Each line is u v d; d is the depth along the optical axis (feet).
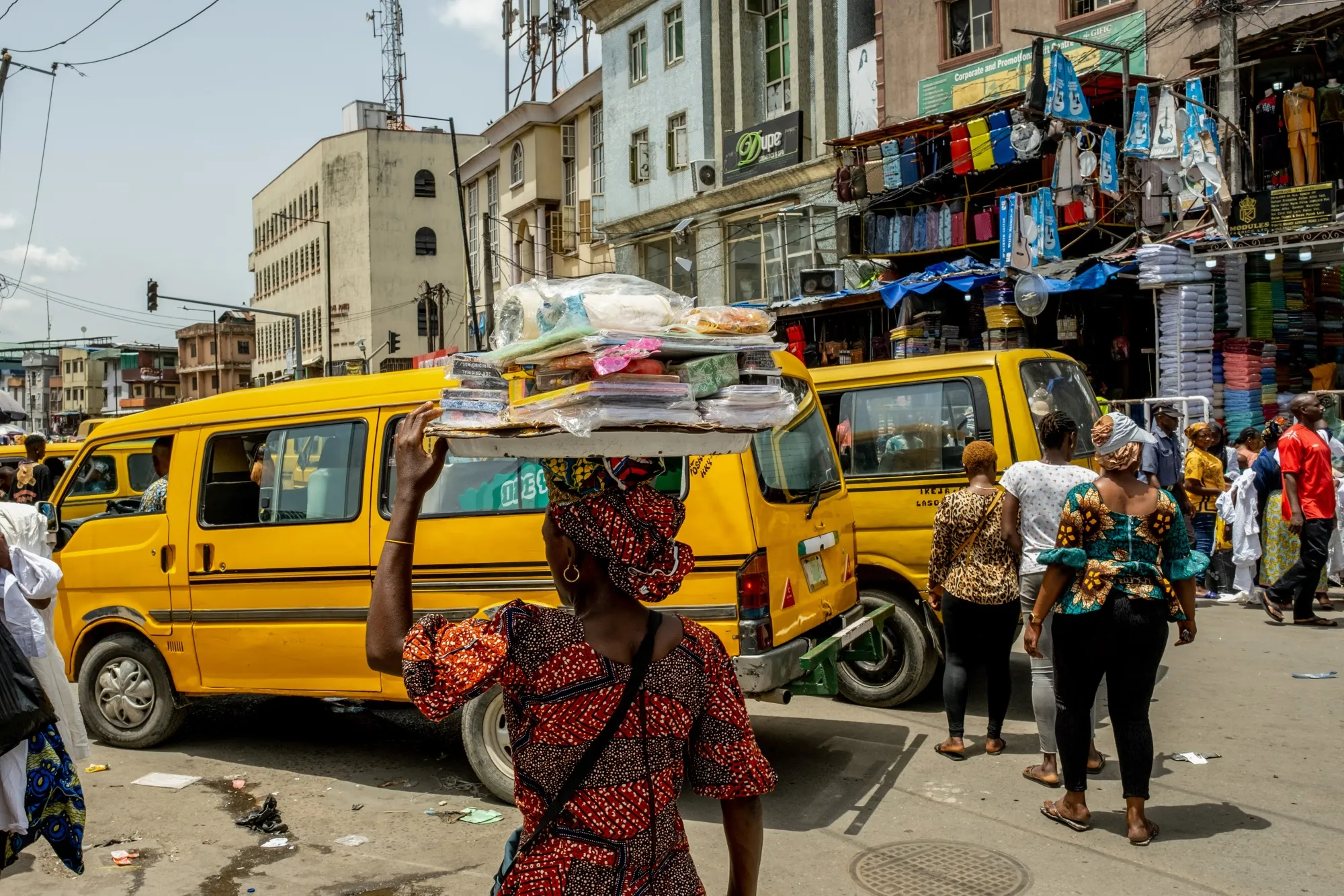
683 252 81.20
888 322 56.75
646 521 6.45
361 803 17.60
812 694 17.40
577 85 100.27
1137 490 14.71
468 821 16.60
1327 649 26.08
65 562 21.67
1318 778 17.10
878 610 20.58
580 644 6.29
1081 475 17.34
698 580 16.58
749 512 16.43
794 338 61.41
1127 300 47.21
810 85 70.95
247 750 21.01
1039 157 49.62
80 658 21.79
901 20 61.57
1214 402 42.50
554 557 6.63
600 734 6.17
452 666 6.26
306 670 19.15
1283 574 29.37
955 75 58.13
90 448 22.31
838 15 67.31
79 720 15.16
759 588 16.38
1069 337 45.98
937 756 19.03
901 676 22.47
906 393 23.79
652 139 84.53
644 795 6.22
